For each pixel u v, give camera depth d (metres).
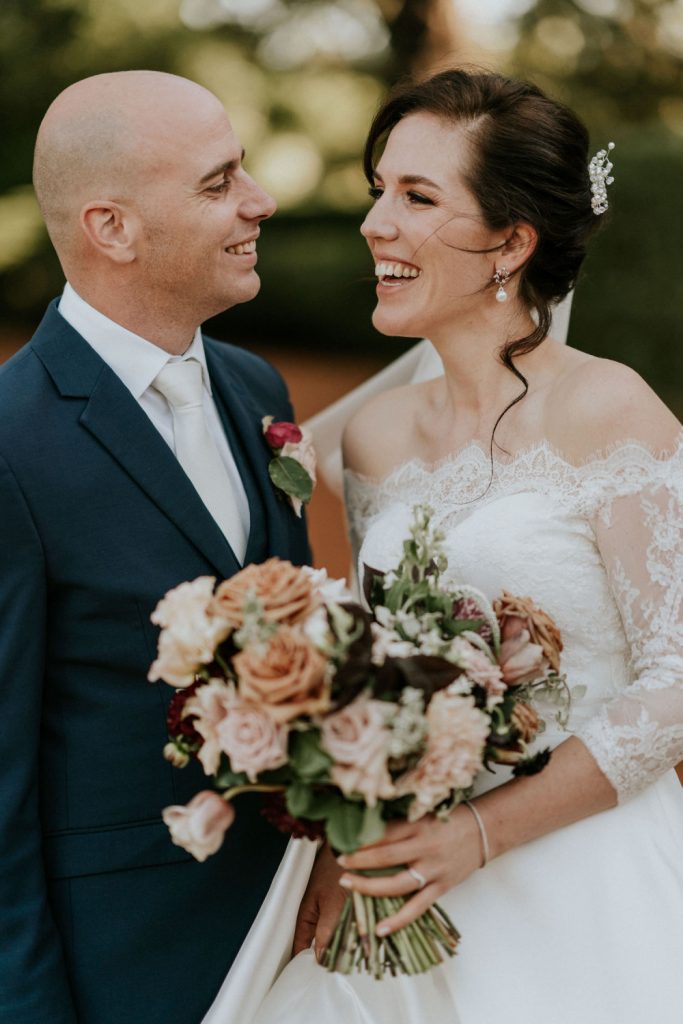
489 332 2.32
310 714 1.63
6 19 15.85
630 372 2.17
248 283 2.20
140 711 2.04
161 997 2.06
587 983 2.01
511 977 2.03
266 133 16.02
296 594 1.66
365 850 1.85
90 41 15.79
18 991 1.94
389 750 1.63
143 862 2.05
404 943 1.87
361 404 2.88
